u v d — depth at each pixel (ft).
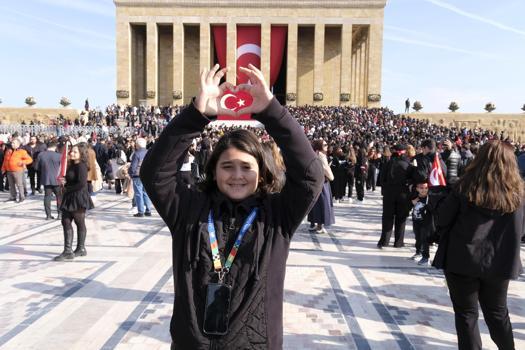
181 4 204.64
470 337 14.94
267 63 206.18
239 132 8.86
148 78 205.57
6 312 21.40
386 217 35.42
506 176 14.12
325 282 26.68
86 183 31.12
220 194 8.86
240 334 7.75
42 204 57.77
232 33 205.77
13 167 59.26
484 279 14.58
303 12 205.16
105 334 19.06
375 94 204.95
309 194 8.46
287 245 8.66
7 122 173.99
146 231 41.11
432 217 30.81
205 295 7.98
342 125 138.41
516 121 178.40
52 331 19.31
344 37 205.16
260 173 9.05
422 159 32.35
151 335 19.03
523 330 20.10
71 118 178.19
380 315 21.70
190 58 220.64
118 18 205.05
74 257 31.50
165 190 8.52
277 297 8.23
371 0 203.00
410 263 31.32
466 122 180.86
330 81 222.07
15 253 32.76
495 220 14.43
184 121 8.11
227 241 8.44
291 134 8.15
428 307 22.84
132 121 155.63
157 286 25.40
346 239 39.04
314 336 19.21
